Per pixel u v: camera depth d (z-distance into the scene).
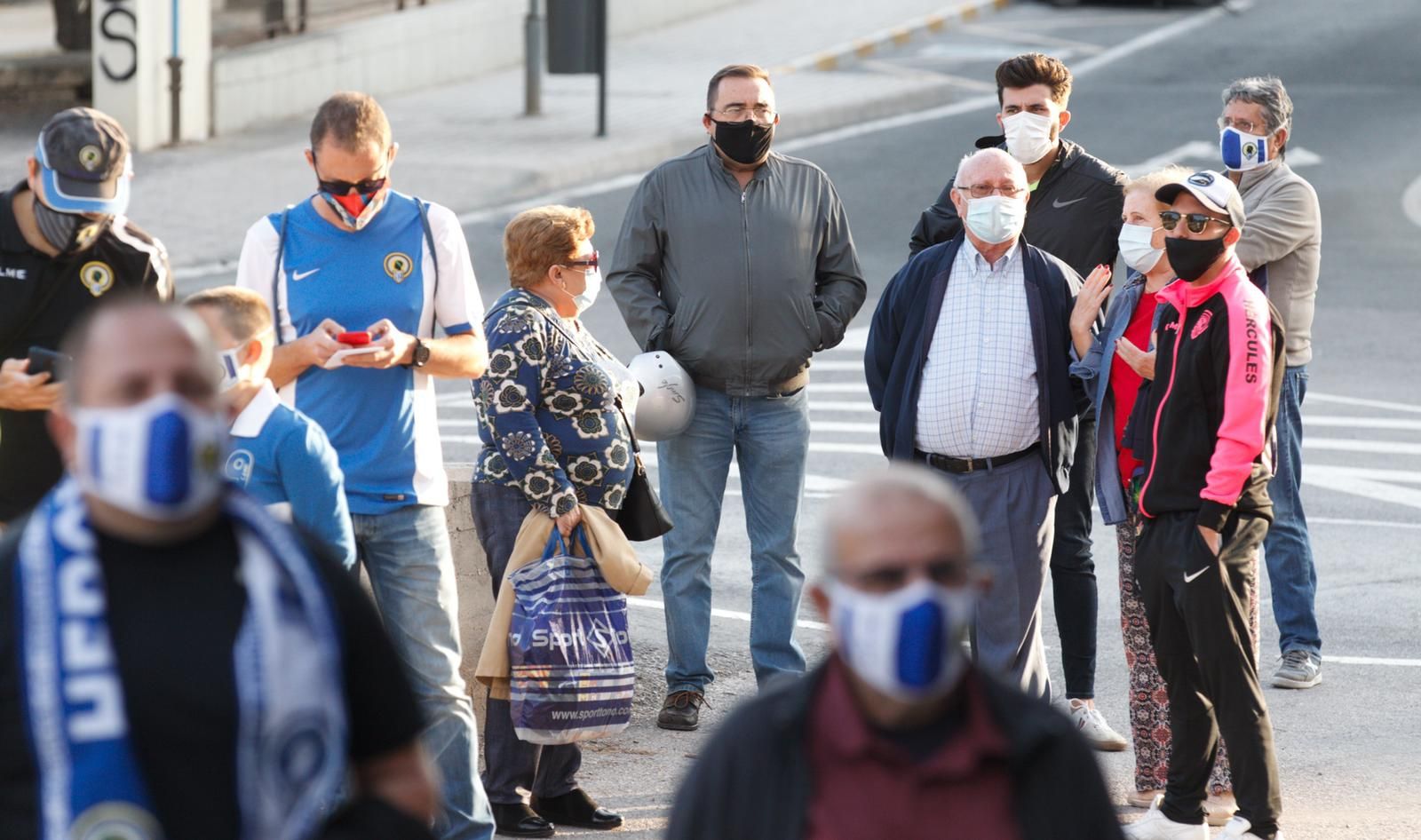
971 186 18.22
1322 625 24.61
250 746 7.63
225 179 58.53
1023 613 18.61
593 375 17.69
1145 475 16.58
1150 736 18.08
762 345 20.67
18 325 13.85
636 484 18.20
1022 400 18.25
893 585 7.95
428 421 15.88
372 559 15.70
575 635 16.92
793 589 21.11
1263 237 21.25
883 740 8.16
